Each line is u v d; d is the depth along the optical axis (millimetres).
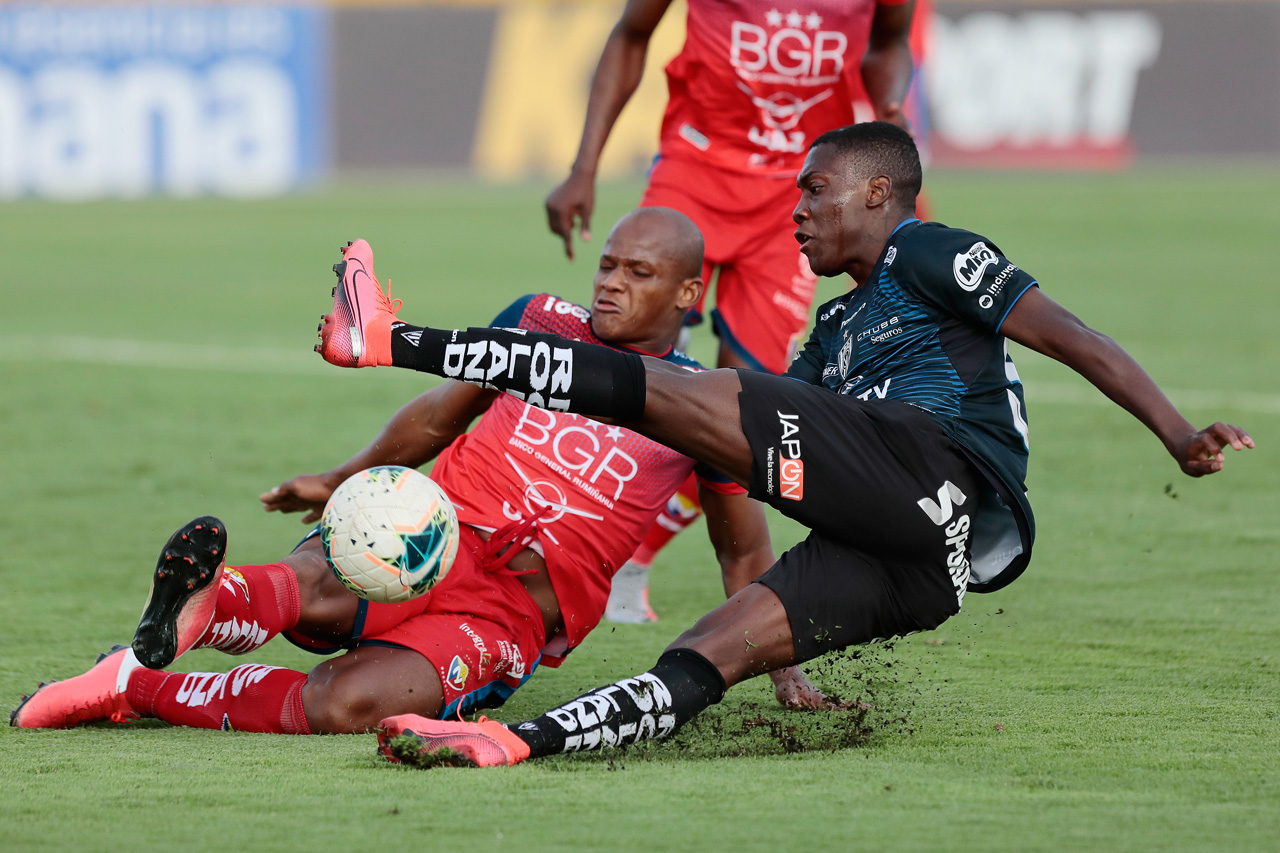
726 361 17969
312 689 11031
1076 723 11250
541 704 12523
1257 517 20484
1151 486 22625
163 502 21203
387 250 58156
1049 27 89125
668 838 8289
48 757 10227
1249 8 89312
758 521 13070
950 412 11062
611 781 9500
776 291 17625
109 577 16984
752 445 10609
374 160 89312
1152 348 35500
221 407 29281
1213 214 69188
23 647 13906
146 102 82312
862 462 10695
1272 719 11352
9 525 19750
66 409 28906
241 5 84375
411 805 8914
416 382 32938
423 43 88812
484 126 89562
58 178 81875
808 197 12023
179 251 59281
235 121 84438
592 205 18141
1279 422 26656
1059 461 24547
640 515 12469
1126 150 90250
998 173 89375
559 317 12977
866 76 18375
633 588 15828
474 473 12336
